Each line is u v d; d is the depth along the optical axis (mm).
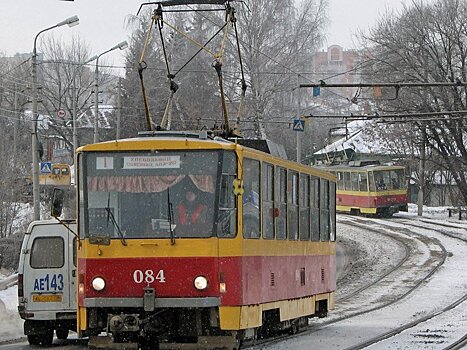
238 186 18906
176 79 71062
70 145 93375
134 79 74062
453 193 109750
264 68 72562
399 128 81500
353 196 86000
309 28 75688
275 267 21844
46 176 63906
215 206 18656
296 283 24125
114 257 18719
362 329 28000
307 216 25562
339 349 21766
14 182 56969
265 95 72062
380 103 70938
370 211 83250
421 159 79438
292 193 23734
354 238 68250
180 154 18859
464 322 29031
